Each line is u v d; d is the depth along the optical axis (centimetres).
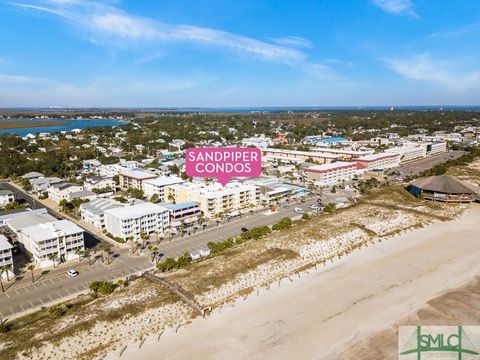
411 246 11956
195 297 8612
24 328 7631
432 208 15875
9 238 12725
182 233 13562
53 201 18450
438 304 8356
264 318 7925
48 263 10806
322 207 16962
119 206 14625
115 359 6675
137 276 9956
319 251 11350
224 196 16050
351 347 6925
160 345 7062
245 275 9688
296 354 6762
